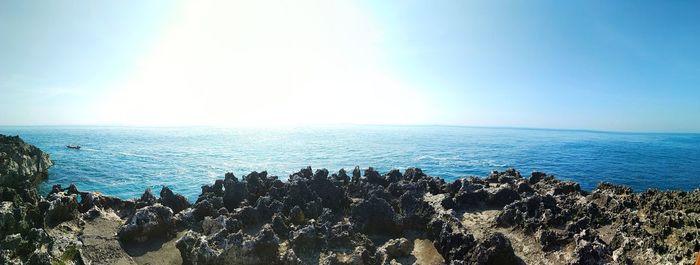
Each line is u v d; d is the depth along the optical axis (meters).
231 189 31.30
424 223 26.59
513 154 126.38
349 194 34.94
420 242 24.81
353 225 25.47
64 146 137.62
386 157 109.62
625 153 136.00
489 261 19.64
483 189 31.72
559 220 24.61
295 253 21.39
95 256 21.75
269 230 21.14
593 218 24.89
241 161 96.50
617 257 19.88
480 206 30.58
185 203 31.30
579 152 139.50
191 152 120.75
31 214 24.02
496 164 96.38
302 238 21.92
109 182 63.59
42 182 62.41
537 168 89.56
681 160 110.81
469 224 27.06
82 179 65.88
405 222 26.72
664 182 70.50
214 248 21.03
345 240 22.62
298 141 186.38
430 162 98.44
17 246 20.42
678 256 18.52
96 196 30.31
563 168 89.94
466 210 29.86
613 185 32.34
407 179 39.00
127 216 29.33
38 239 21.56
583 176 77.25
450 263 20.91
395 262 20.86
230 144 161.25
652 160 110.44
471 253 20.89
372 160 101.56
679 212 21.80
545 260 20.89
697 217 20.59
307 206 27.61
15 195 25.55
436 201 31.09
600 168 90.38
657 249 19.53
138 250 22.98
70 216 26.03
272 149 135.00
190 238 22.14
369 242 23.08
